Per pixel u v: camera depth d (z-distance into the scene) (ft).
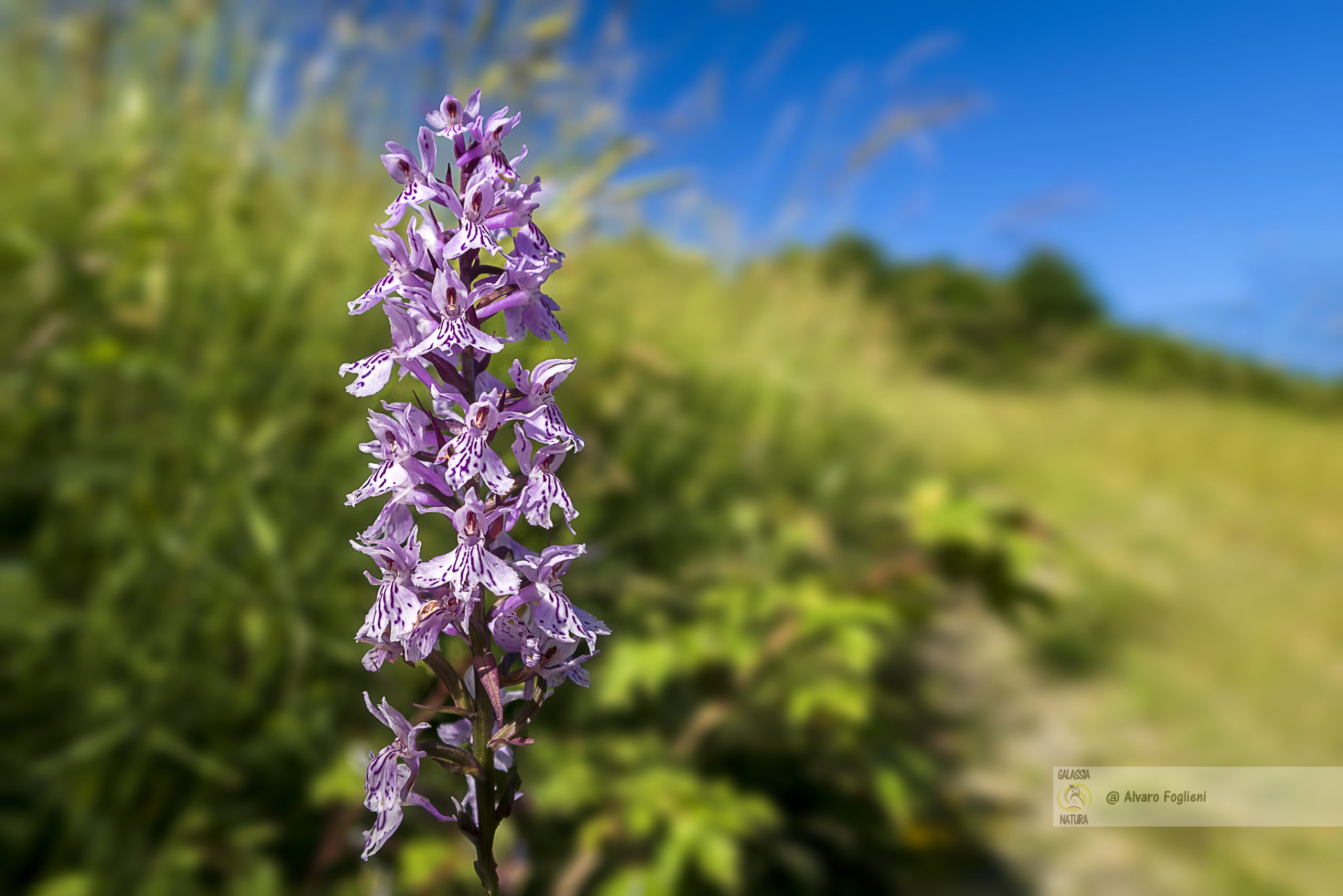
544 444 3.72
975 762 11.65
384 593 3.47
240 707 7.07
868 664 9.38
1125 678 14.38
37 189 9.52
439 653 3.48
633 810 7.16
